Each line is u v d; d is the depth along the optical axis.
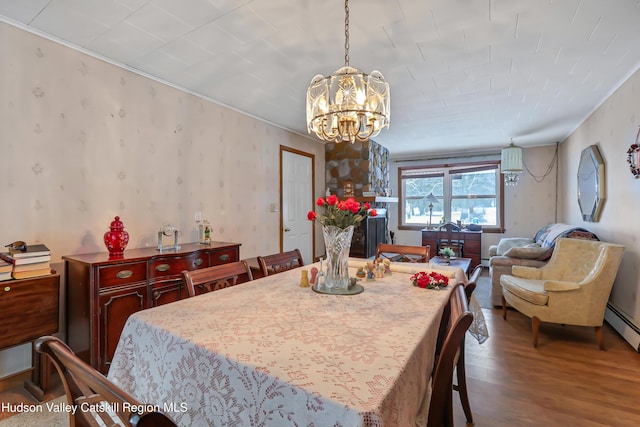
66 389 0.76
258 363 0.87
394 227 6.69
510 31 2.02
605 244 2.64
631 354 2.40
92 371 0.61
